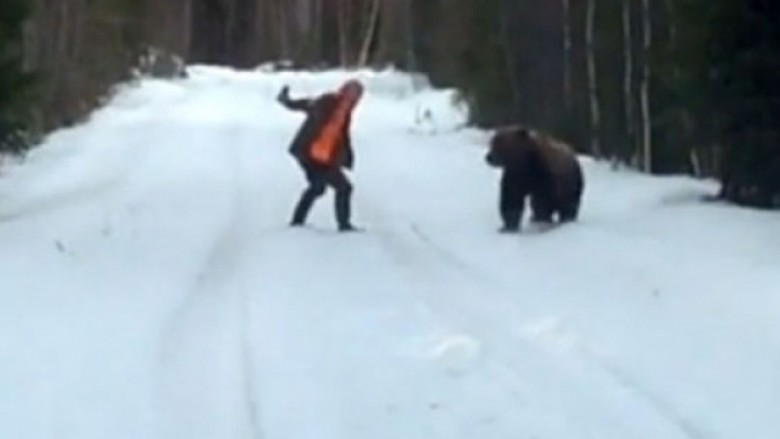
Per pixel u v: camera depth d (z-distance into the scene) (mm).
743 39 27109
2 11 27141
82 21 58500
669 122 32594
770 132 27031
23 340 14516
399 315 16328
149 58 81938
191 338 14930
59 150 41688
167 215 26766
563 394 12547
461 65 56969
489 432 11344
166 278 19078
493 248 22266
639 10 40500
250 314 16391
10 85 27297
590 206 27938
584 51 45844
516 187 24328
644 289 18016
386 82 78125
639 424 11531
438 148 44438
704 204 27469
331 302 17234
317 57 116125
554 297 17578
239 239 23531
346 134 24844
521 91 50469
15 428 11234
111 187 32156
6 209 27297
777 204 27438
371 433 11336
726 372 13297
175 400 12289
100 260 20594
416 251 22016
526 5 50594
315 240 23250
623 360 13867
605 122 42031
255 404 12172
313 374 13320
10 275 18703
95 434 11141
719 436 11164
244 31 125875
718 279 18578
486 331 15359
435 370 13508
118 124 53500
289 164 38219
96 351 14102
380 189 32469
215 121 55094
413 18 80375
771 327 15352
